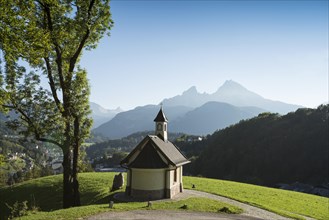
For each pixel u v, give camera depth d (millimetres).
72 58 31250
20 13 23516
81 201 39875
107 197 37125
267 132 140250
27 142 30109
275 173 119125
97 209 25719
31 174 122250
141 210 26859
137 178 36094
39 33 23938
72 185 31656
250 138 141250
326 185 108312
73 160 32062
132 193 36219
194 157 152375
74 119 30750
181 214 26172
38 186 51750
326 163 116062
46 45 24812
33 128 29141
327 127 128250
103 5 30438
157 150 36938
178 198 35688
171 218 24188
